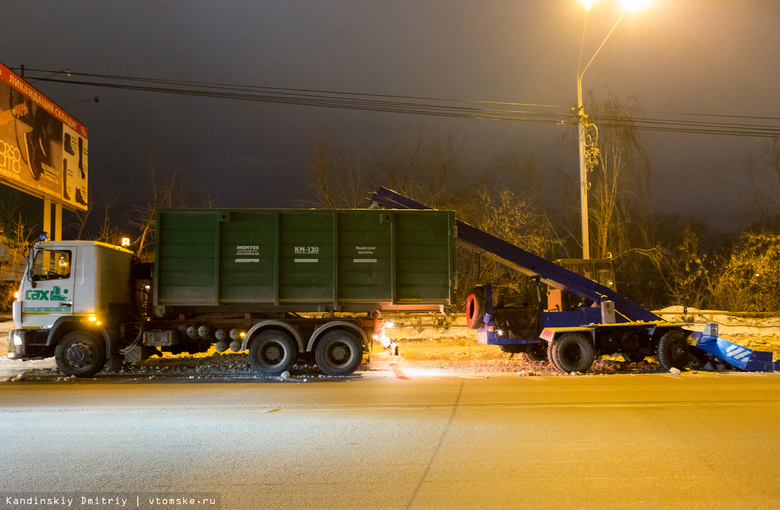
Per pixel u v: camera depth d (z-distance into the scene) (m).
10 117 17.42
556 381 10.72
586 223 18.22
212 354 15.30
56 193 20.44
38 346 11.45
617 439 5.98
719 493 4.35
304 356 12.17
